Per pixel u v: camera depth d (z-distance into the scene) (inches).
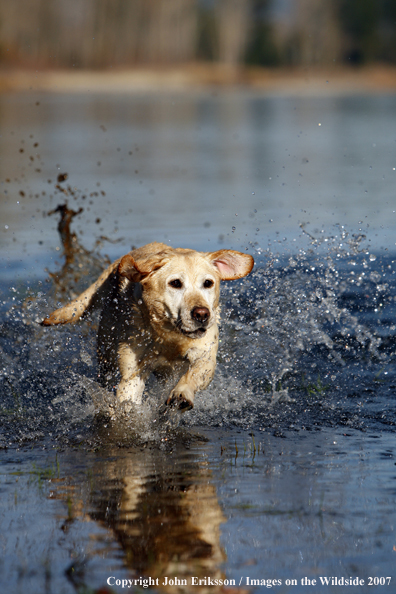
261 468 244.8
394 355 406.3
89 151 1347.2
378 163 1202.0
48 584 169.2
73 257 461.7
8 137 1518.2
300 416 314.3
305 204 850.8
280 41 4953.3
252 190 964.0
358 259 587.8
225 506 210.4
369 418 308.3
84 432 297.1
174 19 5093.5
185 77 4397.1
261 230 701.9
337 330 453.4
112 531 195.2
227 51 5012.3
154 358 321.4
